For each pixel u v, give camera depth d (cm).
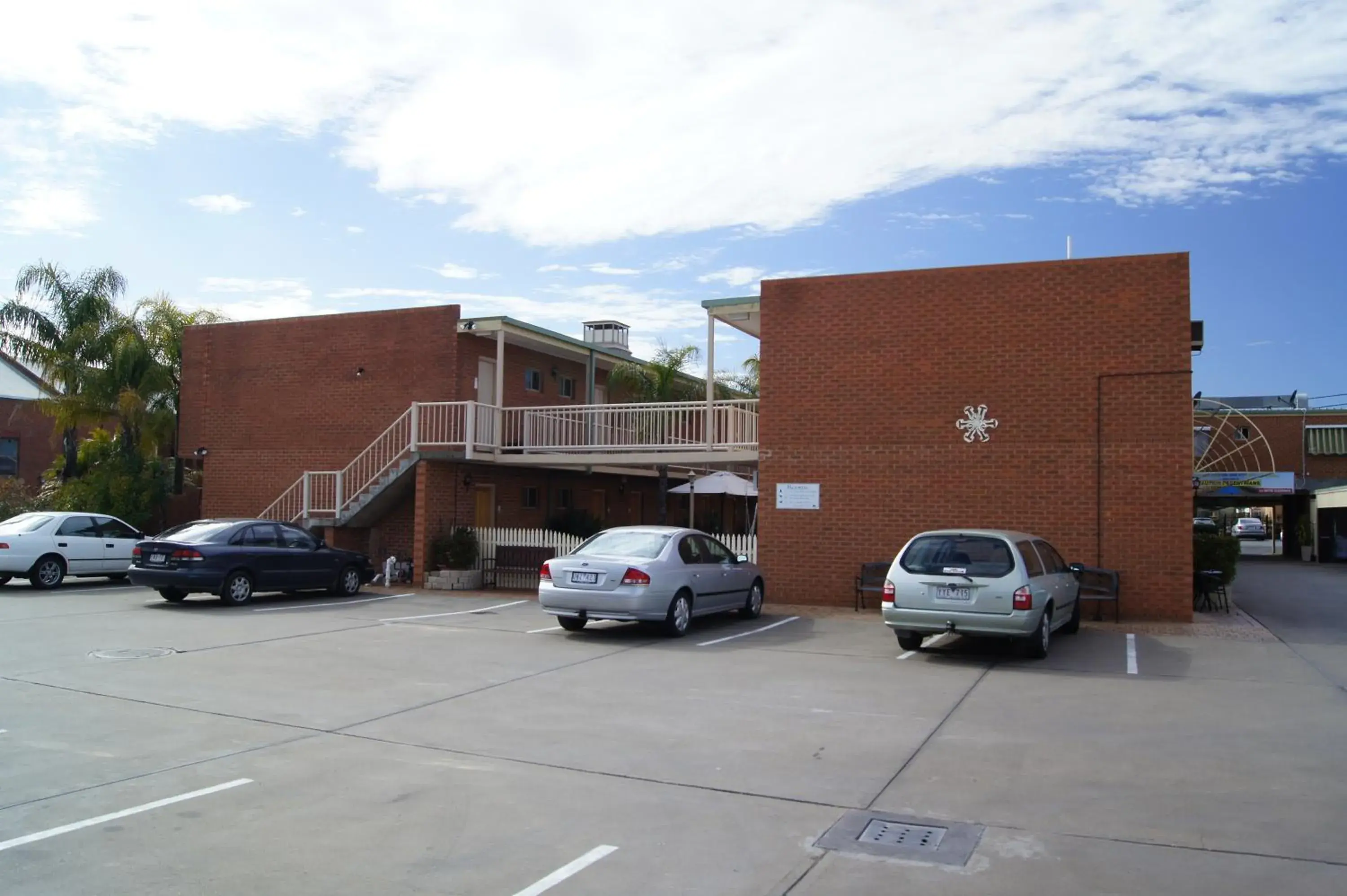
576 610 1398
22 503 2744
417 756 770
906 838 589
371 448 2400
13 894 502
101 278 2980
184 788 682
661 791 681
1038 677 1110
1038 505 1672
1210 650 1313
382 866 543
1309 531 3869
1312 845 573
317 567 1897
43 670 1112
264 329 2569
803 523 1823
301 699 974
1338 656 1259
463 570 2142
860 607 1762
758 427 1884
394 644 1336
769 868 543
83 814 628
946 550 1247
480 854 562
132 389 2784
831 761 757
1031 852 565
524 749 792
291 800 659
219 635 1396
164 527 2792
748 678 1102
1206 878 523
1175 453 1602
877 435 1783
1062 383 1670
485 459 2225
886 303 1791
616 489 3180
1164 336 1616
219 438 2597
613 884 520
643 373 2869
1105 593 1577
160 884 516
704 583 1491
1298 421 4100
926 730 858
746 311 2008
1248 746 798
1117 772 724
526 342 2505
